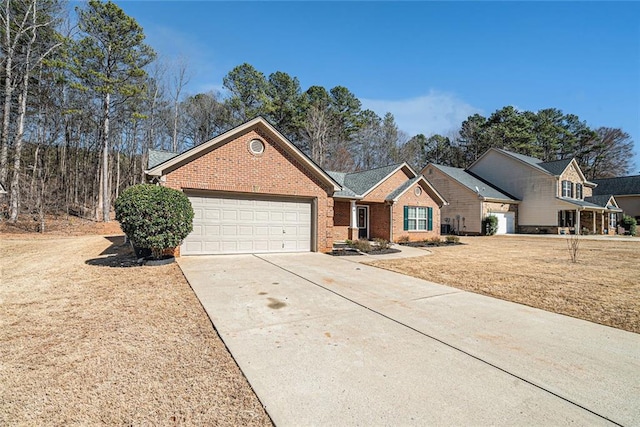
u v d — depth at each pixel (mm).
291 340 4027
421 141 46938
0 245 13727
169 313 4973
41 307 5168
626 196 33375
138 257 9844
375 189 17328
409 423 2441
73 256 10516
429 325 4645
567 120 46750
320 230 12477
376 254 12414
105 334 4109
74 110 23078
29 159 25031
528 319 4957
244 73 33969
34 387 2867
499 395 2852
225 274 7895
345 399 2760
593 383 3078
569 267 9734
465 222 26625
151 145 29719
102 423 2412
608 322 4844
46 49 22266
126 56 24141
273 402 2707
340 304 5637
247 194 11328
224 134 10531
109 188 28781
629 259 11562
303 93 36219
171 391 2859
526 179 27906
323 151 34312
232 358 3523
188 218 9031
